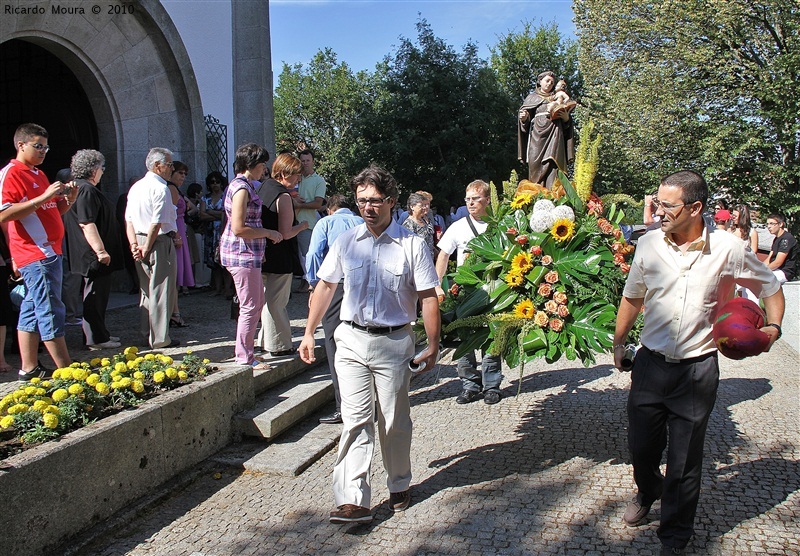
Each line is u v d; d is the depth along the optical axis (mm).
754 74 15703
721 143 15680
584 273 4148
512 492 3859
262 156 5035
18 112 9148
